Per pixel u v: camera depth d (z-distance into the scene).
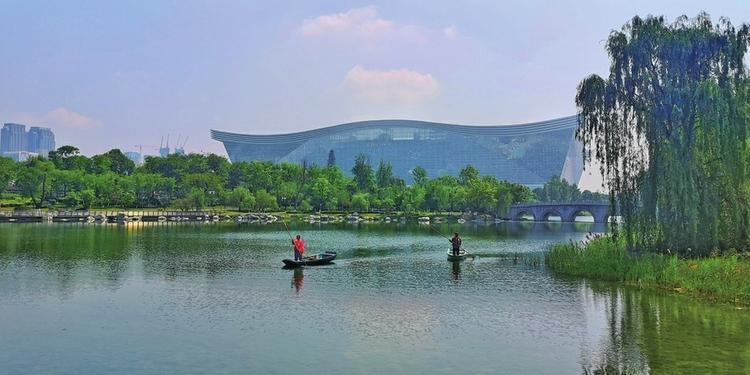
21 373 23.53
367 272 54.47
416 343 28.30
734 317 33.34
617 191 47.41
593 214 198.38
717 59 44.69
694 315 33.97
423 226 161.25
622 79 46.69
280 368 24.25
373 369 24.22
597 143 47.84
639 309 35.81
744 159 43.69
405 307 37.09
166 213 188.25
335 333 30.17
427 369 24.25
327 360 25.39
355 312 35.56
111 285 45.31
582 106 48.72
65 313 34.81
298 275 52.03
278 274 52.62
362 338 29.20
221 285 45.81
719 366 24.36
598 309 35.97
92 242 88.00
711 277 40.03
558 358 25.80
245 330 30.72
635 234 47.00
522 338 29.25
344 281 48.50
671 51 44.50
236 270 55.31
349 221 193.75
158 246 82.50
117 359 25.45
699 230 44.12
